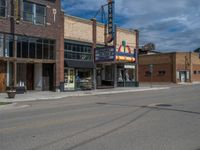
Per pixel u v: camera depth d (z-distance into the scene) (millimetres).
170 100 21094
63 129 9953
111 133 9250
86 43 36812
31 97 25453
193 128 10109
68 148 7449
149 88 40719
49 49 32188
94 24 37906
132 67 44375
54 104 19688
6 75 29406
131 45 43906
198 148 7508
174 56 63969
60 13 33344
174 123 11102
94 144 7852
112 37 38844
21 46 29484
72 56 35000
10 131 9711
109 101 21078
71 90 34438
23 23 29641
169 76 64875
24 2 29734
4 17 28234
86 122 11398
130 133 9258
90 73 37500
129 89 37656
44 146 7660
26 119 12508
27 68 32281
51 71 33312
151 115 13266
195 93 29047
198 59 68688
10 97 24438
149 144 7867
